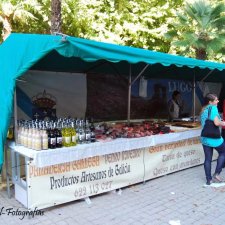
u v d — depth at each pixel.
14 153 4.55
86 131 4.68
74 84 6.72
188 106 9.77
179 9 13.49
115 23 12.20
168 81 9.09
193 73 8.44
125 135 5.28
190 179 5.90
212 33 11.92
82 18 11.23
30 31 10.91
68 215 4.23
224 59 13.21
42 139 4.11
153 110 8.73
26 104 5.89
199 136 6.73
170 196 5.01
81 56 3.96
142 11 12.99
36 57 4.07
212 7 12.42
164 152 5.96
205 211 4.48
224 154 5.71
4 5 9.66
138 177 5.45
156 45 13.12
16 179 4.57
